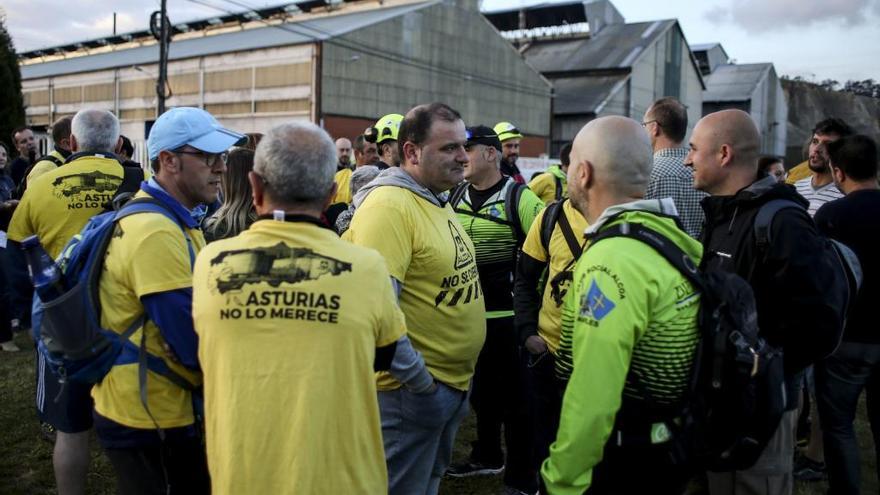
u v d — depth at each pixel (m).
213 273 1.77
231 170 2.84
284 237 1.78
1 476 3.62
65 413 2.76
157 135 2.29
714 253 2.40
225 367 1.71
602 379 1.68
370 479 1.79
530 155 42.81
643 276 1.72
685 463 1.79
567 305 1.93
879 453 3.25
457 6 36.88
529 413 3.51
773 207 2.26
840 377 3.12
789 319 2.19
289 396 1.68
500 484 3.83
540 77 43.09
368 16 35.66
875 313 3.01
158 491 2.19
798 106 73.44
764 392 1.78
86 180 3.21
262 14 48.81
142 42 57.03
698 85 54.88
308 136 1.81
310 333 1.71
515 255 3.59
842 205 3.14
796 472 3.93
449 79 36.81
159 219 2.13
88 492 3.48
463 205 3.62
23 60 67.19
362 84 31.95
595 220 1.98
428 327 2.60
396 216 2.50
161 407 2.14
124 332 2.13
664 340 1.75
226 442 1.69
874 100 74.81
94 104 39.06
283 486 1.66
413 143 2.65
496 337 3.58
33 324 2.18
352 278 1.78
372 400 1.80
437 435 2.68
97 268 2.13
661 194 3.38
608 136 1.92
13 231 3.28
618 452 1.80
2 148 6.85
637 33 50.81
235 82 32.53
